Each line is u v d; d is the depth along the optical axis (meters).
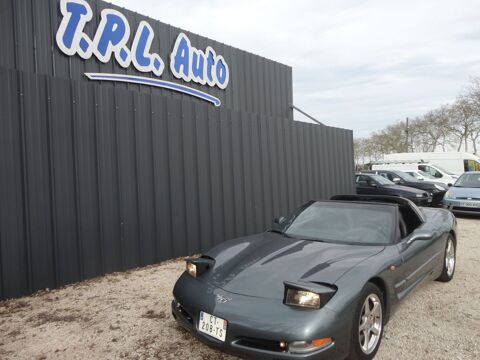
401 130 54.84
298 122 9.40
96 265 5.51
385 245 3.70
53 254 5.07
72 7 6.73
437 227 4.75
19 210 4.78
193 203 6.82
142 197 6.07
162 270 5.83
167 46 8.33
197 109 6.94
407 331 3.60
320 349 2.61
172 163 6.50
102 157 5.59
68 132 5.24
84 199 5.39
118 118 5.79
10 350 3.34
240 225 7.70
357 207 4.38
